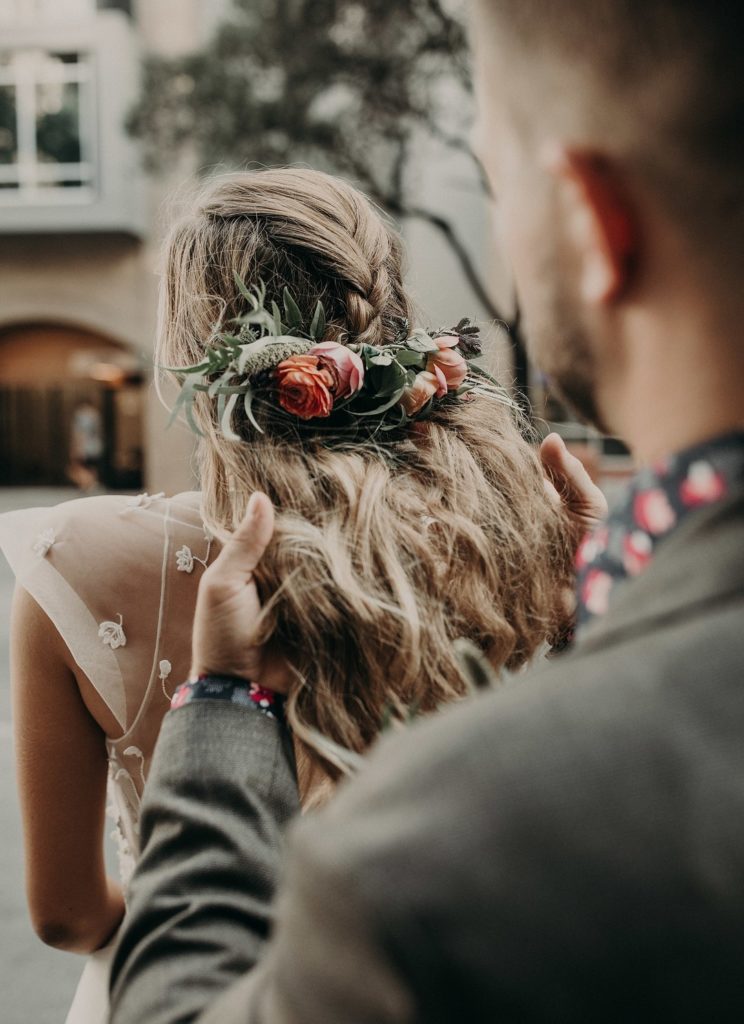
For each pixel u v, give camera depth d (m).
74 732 1.11
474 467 1.10
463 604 1.00
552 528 1.11
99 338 18.02
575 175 0.49
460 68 9.15
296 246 1.15
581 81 0.48
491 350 1.38
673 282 0.48
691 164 0.46
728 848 0.39
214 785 0.71
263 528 0.82
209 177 1.28
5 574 10.24
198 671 0.81
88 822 1.14
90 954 1.22
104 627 1.07
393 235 1.35
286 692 0.86
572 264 0.51
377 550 0.97
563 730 0.42
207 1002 0.58
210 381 1.08
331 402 1.04
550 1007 0.38
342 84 9.96
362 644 0.92
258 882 0.67
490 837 0.40
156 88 10.48
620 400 0.53
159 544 1.10
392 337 1.20
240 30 10.11
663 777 0.40
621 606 0.47
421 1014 0.38
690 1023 0.38
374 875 0.39
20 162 15.14
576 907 0.38
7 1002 2.60
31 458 18.88
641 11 0.45
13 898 3.14
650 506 0.51
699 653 0.43
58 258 15.77
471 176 13.62
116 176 14.95
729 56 0.44
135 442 18.84
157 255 1.23
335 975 0.39
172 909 0.65
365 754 0.92
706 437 0.49
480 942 0.38
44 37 14.72
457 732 0.43
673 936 0.38
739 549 0.45
